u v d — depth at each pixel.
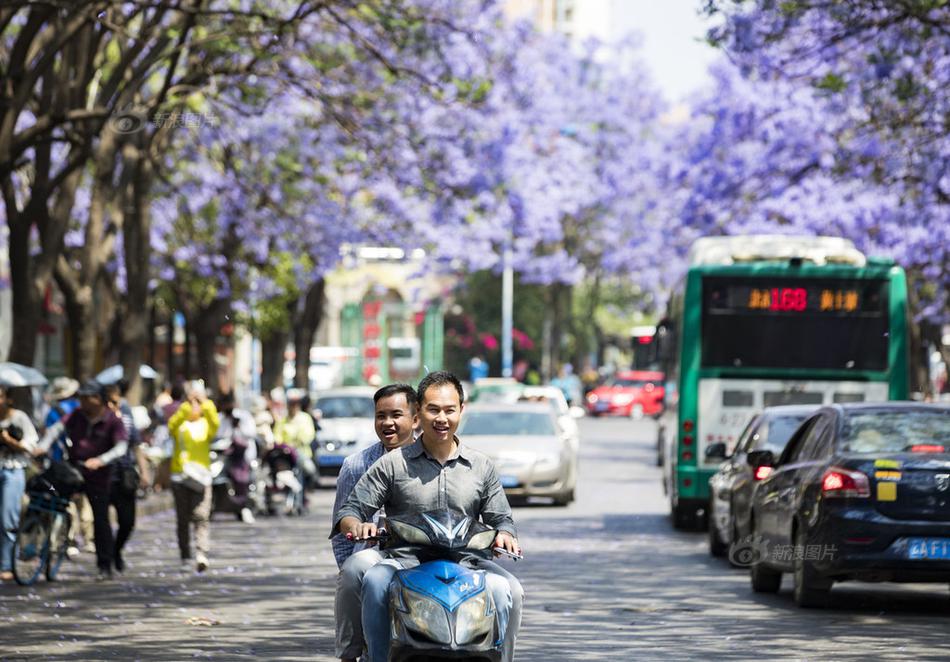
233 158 61.59
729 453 40.84
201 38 44.09
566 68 111.19
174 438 32.19
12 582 29.97
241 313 78.56
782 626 23.05
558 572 31.55
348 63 51.28
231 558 35.00
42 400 47.06
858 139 49.06
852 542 23.94
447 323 146.88
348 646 13.80
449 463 13.84
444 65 50.59
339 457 61.16
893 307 40.50
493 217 63.25
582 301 155.25
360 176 58.72
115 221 47.56
